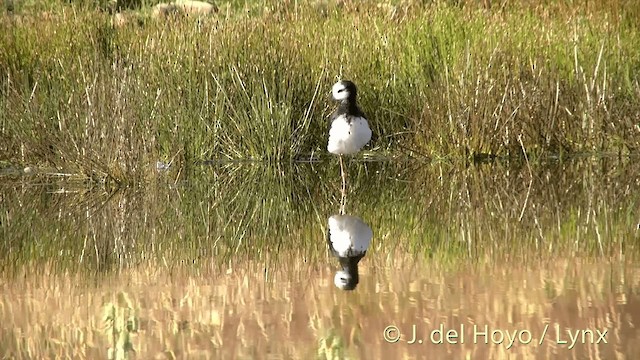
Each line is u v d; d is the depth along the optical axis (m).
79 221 13.05
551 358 7.03
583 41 17.47
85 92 15.73
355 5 21.31
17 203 14.09
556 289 8.91
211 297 9.02
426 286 9.14
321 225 12.62
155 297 9.10
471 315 8.09
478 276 9.49
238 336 7.72
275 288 9.30
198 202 14.05
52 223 12.98
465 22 18.19
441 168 15.84
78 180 15.28
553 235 11.62
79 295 9.28
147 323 8.19
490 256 10.48
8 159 16.11
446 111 16.14
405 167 15.98
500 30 17.75
